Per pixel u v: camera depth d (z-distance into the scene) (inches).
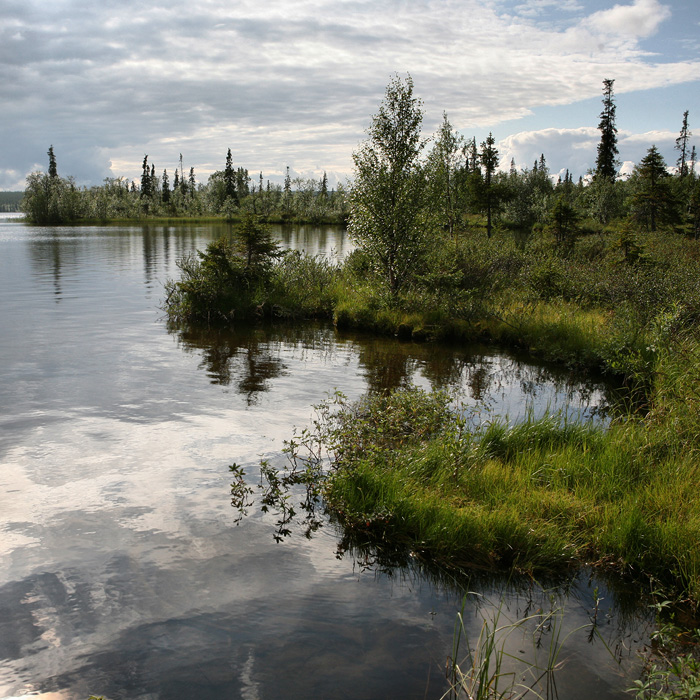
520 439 292.2
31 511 228.5
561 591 187.2
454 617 171.3
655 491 226.2
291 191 4475.9
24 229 2834.6
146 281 977.5
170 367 466.3
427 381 448.5
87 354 499.8
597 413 378.3
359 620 167.9
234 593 179.3
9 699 134.6
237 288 724.7
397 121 692.7
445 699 137.0
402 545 213.2
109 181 4463.6
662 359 372.8
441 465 255.9
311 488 252.4
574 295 727.7
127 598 175.5
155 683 140.8
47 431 316.2
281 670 146.1
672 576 191.2
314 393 403.9
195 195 4881.9
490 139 2028.8
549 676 145.9
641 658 154.2
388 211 703.1
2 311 685.3
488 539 205.6
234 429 327.6
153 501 240.1
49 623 163.2
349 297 738.8
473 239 992.9
